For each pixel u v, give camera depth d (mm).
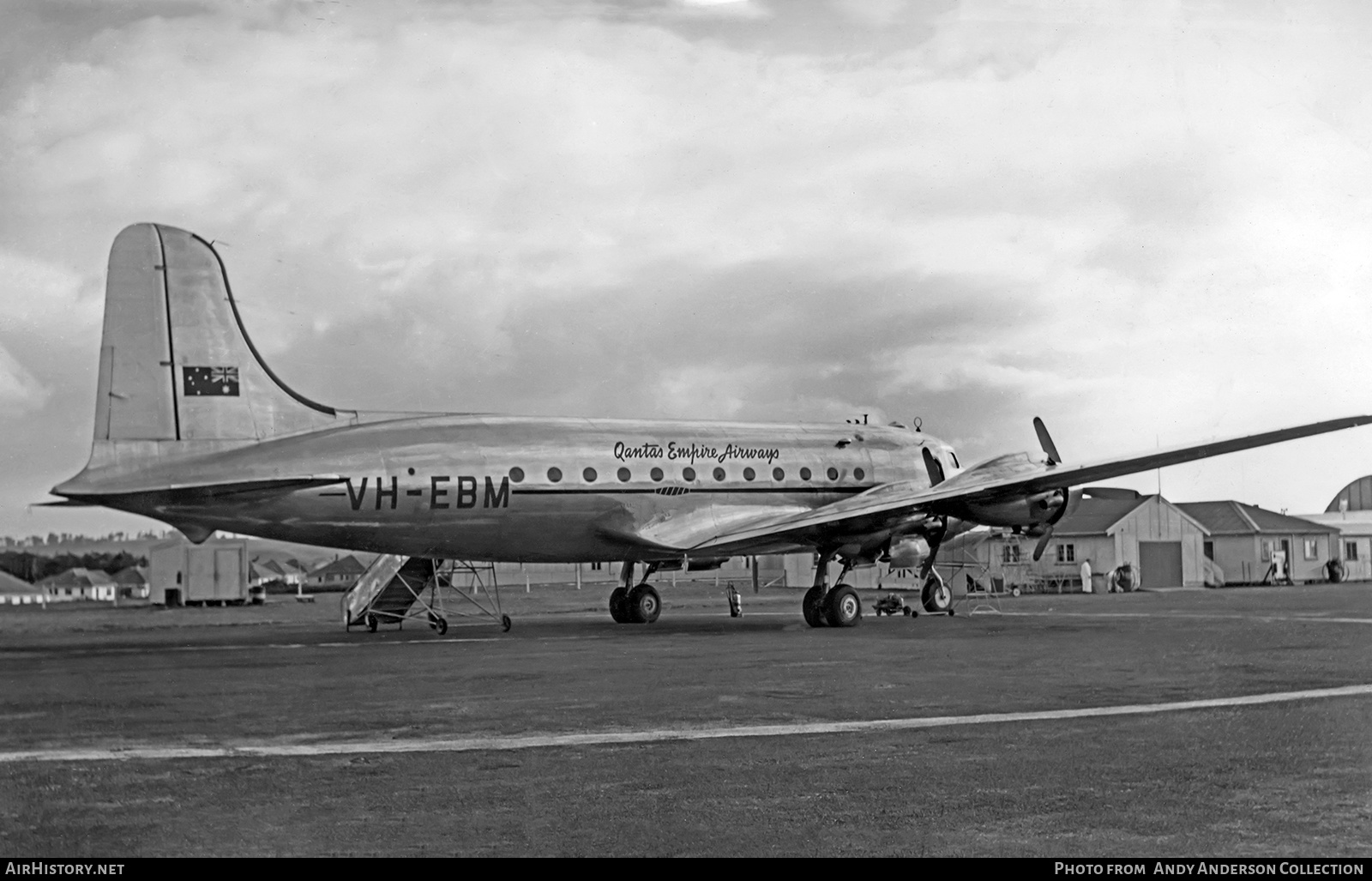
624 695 11719
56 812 7211
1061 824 6766
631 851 6367
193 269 18922
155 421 18516
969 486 21703
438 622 22906
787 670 13758
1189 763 8203
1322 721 9812
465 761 8516
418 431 20234
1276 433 20047
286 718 10492
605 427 22250
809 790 7547
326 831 6793
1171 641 17062
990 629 20156
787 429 24625
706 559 24375
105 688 12766
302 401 19656
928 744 8945
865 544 21938
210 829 6875
